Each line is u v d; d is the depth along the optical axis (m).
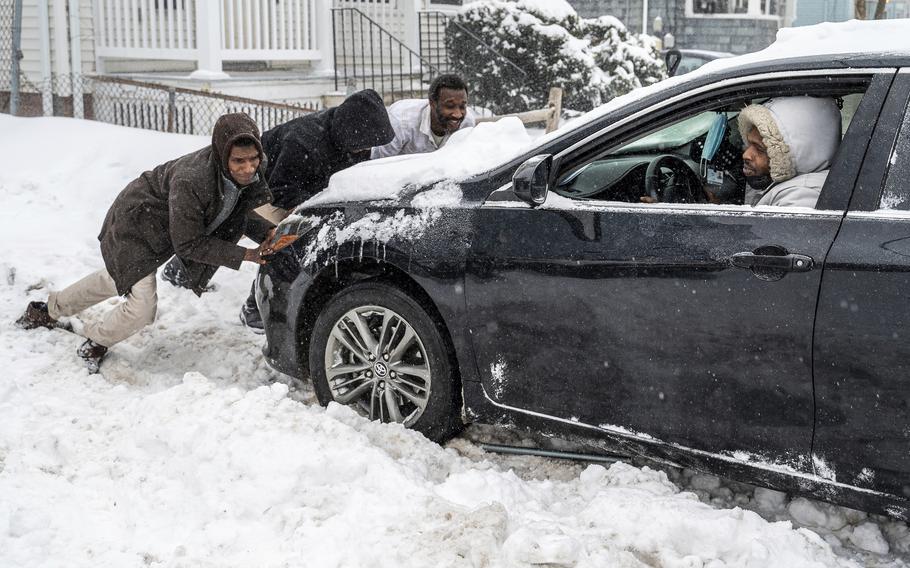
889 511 3.12
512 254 3.75
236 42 13.45
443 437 4.18
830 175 3.20
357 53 15.24
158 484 3.78
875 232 3.06
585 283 3.60
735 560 3.16
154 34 12.59
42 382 4.92
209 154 4.66
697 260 3.35
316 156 5.23
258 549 3.30
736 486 3.85
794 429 3.25
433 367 4.10
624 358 3.57
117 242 4.85
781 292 3.20
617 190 3.89
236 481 3.71
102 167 9.67
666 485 3.68
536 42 14.97
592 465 3.87
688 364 3.43
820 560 3.09
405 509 3.40
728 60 3.59
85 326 5.31
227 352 5.41
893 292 2.99
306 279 4.37
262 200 4.87
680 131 4.07
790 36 3.62
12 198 8.73
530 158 3.76
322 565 3.16
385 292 4.15
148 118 12.23
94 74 12.97
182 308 6.09
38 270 6.57
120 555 3.34
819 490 3.24
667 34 24.98
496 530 3.16
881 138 3.13
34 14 13.23
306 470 3.68
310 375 4.56
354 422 4.16
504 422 3.93
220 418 4.02
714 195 3.91
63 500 3.71
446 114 5.59
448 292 3.92
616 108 3.67
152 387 4.99
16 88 12.63
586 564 3.00
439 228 3.96
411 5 15.63
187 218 4.58
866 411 3.09
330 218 4.33
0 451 4.06
